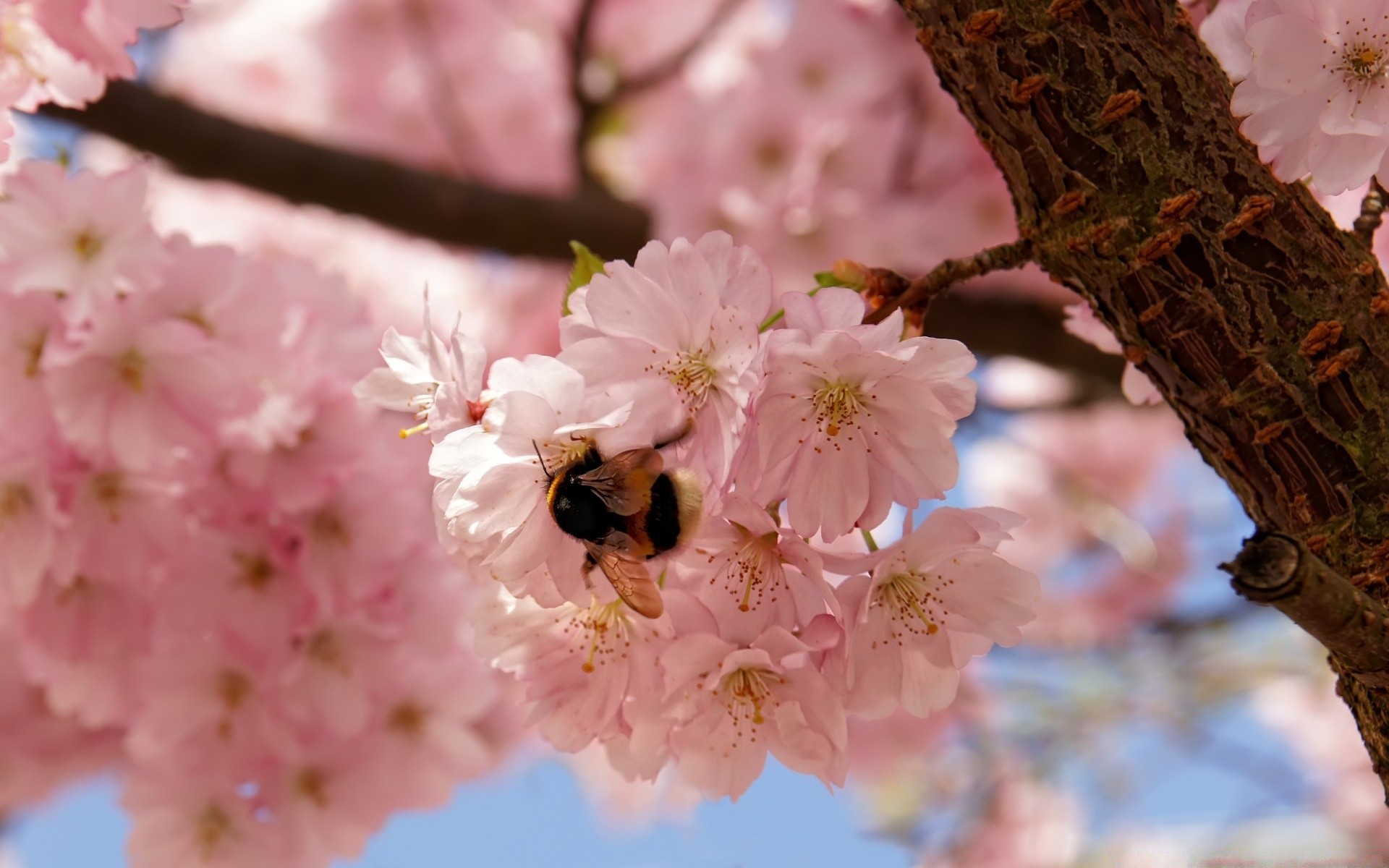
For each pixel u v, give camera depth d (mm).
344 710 974
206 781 974
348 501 963
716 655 811
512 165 1748
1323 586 762
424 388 843
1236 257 794
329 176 1241
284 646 963
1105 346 892
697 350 809
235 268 927
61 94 911
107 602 953
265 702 968
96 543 937
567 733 829
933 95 1421
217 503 948
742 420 798
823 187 1397
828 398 809
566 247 1328
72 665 965
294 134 1242
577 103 1474
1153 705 1598
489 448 808
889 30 1437
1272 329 792
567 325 817
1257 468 794
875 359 801
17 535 929
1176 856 875
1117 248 798
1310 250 793
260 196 1326
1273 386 792
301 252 1680
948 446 809
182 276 923
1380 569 786
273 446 949
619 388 809
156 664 958
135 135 1183
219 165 1215
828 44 1426
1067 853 1617
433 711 999
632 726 824
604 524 812
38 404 920
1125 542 1747
